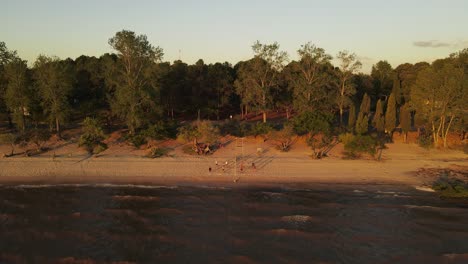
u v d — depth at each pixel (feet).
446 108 221.46
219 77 305.12
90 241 109.19
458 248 106.63
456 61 242.78
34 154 199.31
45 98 218.59
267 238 111.86
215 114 320.91
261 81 266.77
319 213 131.13
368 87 349.20
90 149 203.00
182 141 224.94
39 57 221.05
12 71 221.87
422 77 229.86
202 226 119.85
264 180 168.66
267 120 302.66
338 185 163.12
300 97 257.14
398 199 145.79
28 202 138.82
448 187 153.28
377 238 112.68
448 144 234.79
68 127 247.29
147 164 188.65
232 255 101.76
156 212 130.62
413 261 99.86
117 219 124.57
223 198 145.59
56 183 161.68
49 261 98.12
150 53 227.40
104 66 255.09
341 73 261.65
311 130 207.31
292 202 141.79
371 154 201.05
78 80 295.28
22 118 223.10
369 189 158.20
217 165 188.96
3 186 156.46
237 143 226.17
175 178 170.40
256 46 254.06
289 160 198.59
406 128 234.79
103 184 161.17
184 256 101.24
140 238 111.34
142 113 228.02
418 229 118.62
